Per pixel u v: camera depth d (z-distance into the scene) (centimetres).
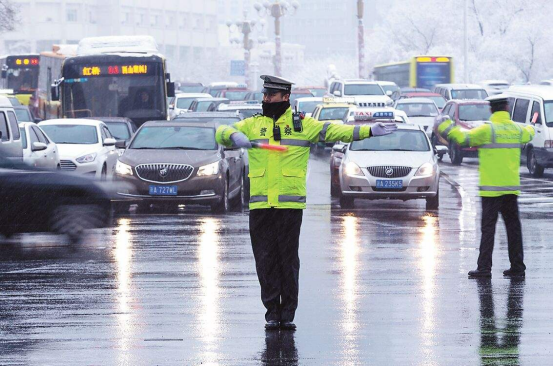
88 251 3397
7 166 3650
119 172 4744
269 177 2136
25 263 3130
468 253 3331
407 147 5122
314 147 9944
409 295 2556
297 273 2177
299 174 2145
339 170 5038
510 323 2205
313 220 4416
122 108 8194
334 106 9488
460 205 5175
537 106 7275
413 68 15700
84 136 5906
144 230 4028
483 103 8850
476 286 2688
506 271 2870
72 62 8200
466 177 7075
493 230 2847
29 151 5012
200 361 1881
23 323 2220
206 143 4969
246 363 1862
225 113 6212
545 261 3158
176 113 12288
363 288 2664
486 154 2847
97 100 8188
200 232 3959
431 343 2016
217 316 2300
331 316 2297
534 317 2269
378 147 5122
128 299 2506
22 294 2580
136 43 8700
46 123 5975
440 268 3009
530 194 5750
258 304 2442
